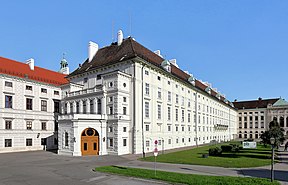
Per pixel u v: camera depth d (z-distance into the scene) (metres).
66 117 39.72
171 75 51.03
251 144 48.62
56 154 39.94
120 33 49.09
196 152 42.44
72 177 19.55
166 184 16.88
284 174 20.33
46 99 53.66
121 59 42.19
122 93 39.59
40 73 57.25
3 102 45.34
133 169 22.30
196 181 16.64
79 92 44.91
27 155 38.53
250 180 16.81
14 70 50.72
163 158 32.84
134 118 39.88
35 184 17.02
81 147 37.88
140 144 40.16
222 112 96.44
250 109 119.12
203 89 78.12
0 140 44.16
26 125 49.03
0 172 22.16
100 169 22.70
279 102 110.62
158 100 46.56
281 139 26.06
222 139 93.94
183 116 57.62
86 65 51.12
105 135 39.19
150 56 49.41
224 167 24.50
